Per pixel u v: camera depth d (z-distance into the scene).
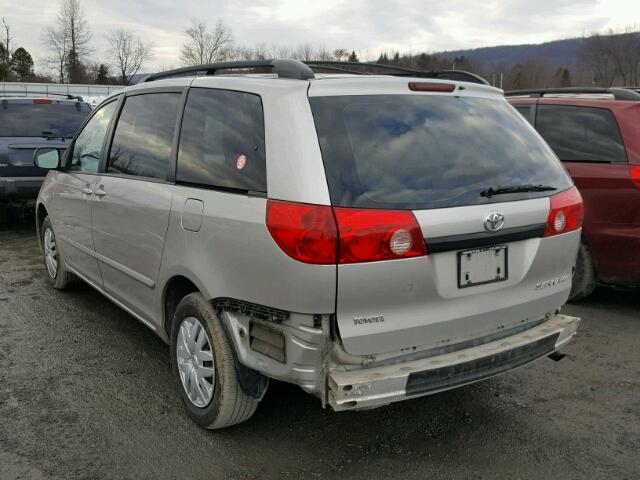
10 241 7.91
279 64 2.97
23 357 4.16
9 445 3.08
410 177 2.74
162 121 3.64
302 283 2.55
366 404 2.60
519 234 2.94
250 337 2.85
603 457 3.06
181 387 3.36
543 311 3.22
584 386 3.85
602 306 5.43
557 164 3.39
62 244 5.14
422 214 2.65
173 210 3.25
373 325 2.63
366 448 3.12
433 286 2.72
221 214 2.89
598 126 5.13
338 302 2.55
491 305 2.92
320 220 2.52
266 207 2.67
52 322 4.84
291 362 2.66
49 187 5.32
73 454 3.01
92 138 4.59
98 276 4.44
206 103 3.29
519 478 2.88
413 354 2.78
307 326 2.59
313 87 2.78
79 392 3.66
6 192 7.97
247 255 2.75
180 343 3.33
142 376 3.89
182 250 3.17
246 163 2.87
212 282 2.96
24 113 8.71
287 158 2.67
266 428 3.29
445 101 3.13
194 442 3.14
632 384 3.89
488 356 2.87
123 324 4.81
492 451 3.11
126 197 3.75
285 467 2.94
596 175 4.98
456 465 2.98
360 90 2.88
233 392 3.02
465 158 2.95
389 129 2.83
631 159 4.87
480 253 2.85
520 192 3.00
